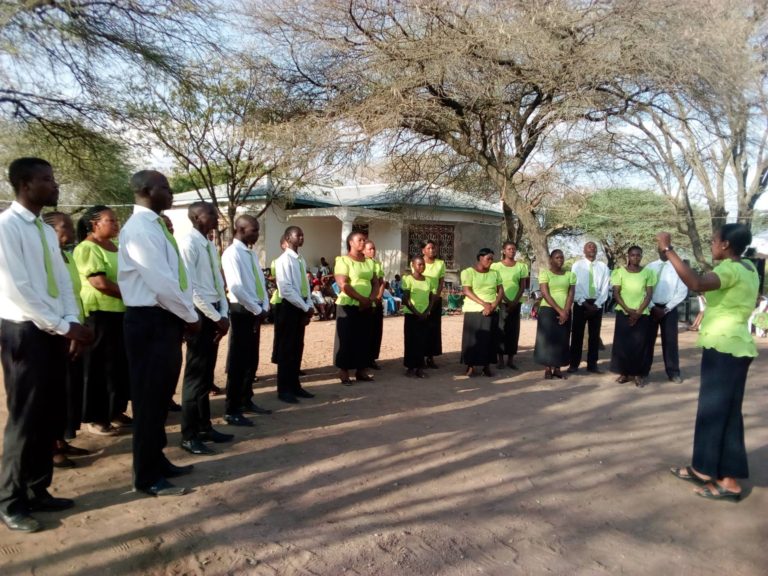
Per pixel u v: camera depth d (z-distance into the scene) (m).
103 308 4.80
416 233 19.88
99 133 12.30
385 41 10.94
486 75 10.39
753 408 6.33
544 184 13.56
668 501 3.86
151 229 3.57
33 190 3.23
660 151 12.98
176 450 4.56
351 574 2.85
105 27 10.42
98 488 3.80
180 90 12.28
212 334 4.53
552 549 3.17
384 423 5.39
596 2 10.17
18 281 3.09
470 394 6.63
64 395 3.50
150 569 2.85
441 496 3.81
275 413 5.69
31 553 2.95
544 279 7.49
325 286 15.00
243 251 5.40
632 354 7.19
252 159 15.04
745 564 3.10
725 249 3.97
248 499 3.66
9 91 10.73
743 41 11.34
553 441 5.00
